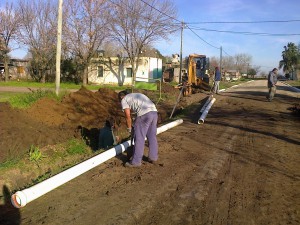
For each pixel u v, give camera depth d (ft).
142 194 18.93
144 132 23.00
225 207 17.51
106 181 20.80
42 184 18.72
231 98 74.28
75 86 120.16
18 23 142.10
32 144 29.25
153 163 24.20
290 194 19.45
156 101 65.21
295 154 27.96
